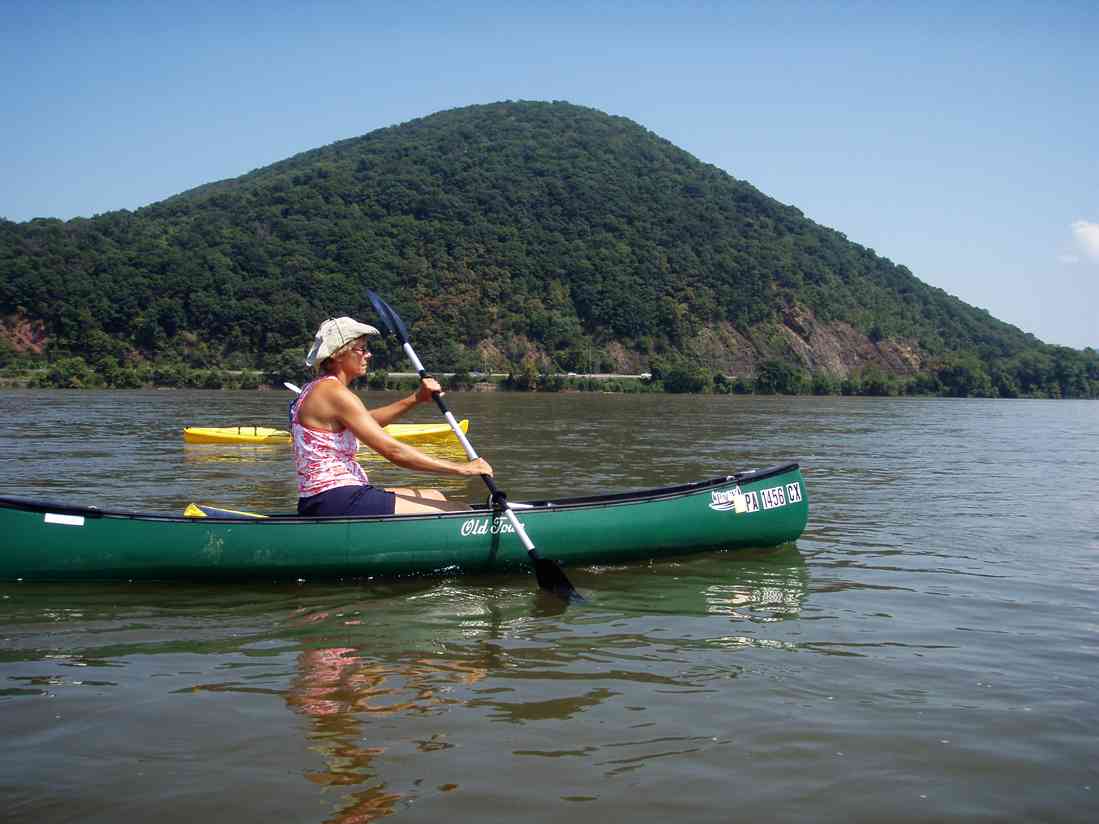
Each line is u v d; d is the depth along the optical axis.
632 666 3.30
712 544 5.42
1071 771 2.46
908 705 2.92
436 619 3.96
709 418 25.11
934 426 22.92
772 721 2.77
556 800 2.27
